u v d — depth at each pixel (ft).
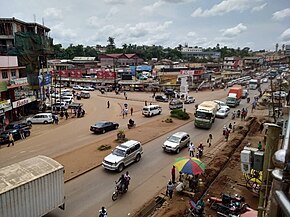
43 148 84.07
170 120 120.47
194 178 56.65
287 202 8.01
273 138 23.47
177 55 508.53
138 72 294.87
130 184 59.57
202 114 110.93
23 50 141.49
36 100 143.02
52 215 46.39
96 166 68.13
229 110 145.69
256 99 168.04
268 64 457.68
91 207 49.60
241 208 47.80
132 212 48.29
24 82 127.65
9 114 120.67
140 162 72.69
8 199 36.27
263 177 23.54
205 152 81.76
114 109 155.74
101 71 268.00
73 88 254.06
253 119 128.26
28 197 38.96
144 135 98.12
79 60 393.91
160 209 49.26
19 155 77.66
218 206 48.26
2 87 110.83
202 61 447.42
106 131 103.65
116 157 66.64
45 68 162.20
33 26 158.20
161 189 57.41
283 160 9.46
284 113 37.19
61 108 144.97
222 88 266.57
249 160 39.19
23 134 95.40
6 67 118.11
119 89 248.73
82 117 134.10
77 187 57.36
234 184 60.23
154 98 199.21
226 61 415.03
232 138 97.09
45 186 41.57
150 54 482.69
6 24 147.74
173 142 81.66
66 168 66.49
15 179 38.50
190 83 248.32
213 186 59.31
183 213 47.26
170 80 245.65
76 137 96.94
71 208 49.01
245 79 314.14
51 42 167.22
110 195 54.34
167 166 70.18
